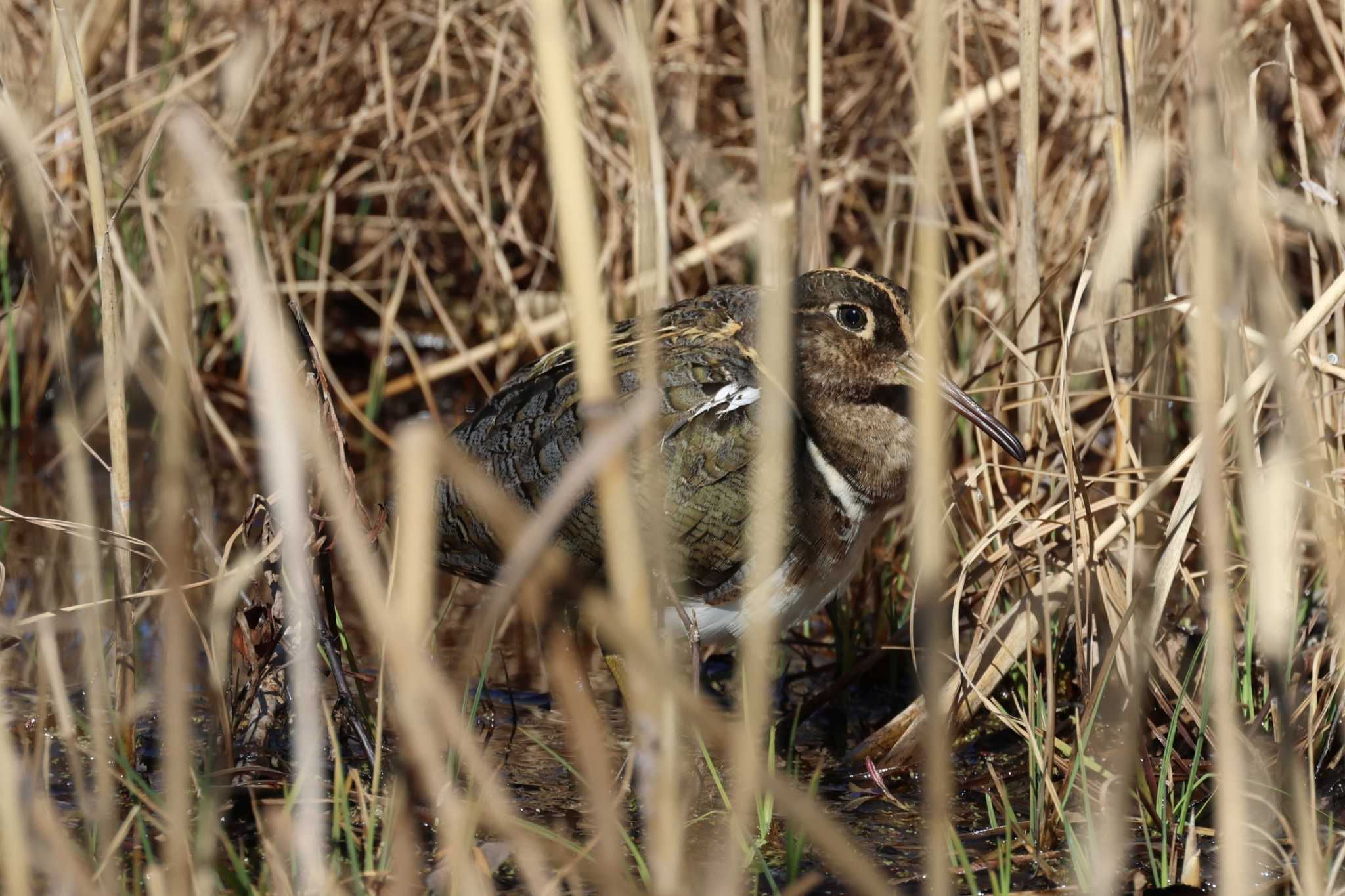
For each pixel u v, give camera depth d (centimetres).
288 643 761
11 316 1265
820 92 1059
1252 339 838
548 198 1427
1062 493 904
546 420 834
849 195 1348
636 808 755
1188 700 750
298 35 1393
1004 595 916
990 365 946
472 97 1402
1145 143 852
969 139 1134
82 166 1276
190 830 689
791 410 828
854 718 909
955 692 827
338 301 1495
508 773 800
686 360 848
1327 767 770
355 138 1458
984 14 1302
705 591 852
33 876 619
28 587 1026
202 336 1362
